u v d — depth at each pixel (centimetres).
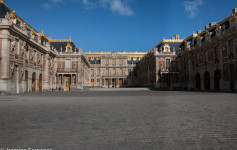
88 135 577
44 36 5506
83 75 6625
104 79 9075
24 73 3528
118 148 470
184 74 5434
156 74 5700
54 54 5441
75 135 577
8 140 532
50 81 5184
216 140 525
